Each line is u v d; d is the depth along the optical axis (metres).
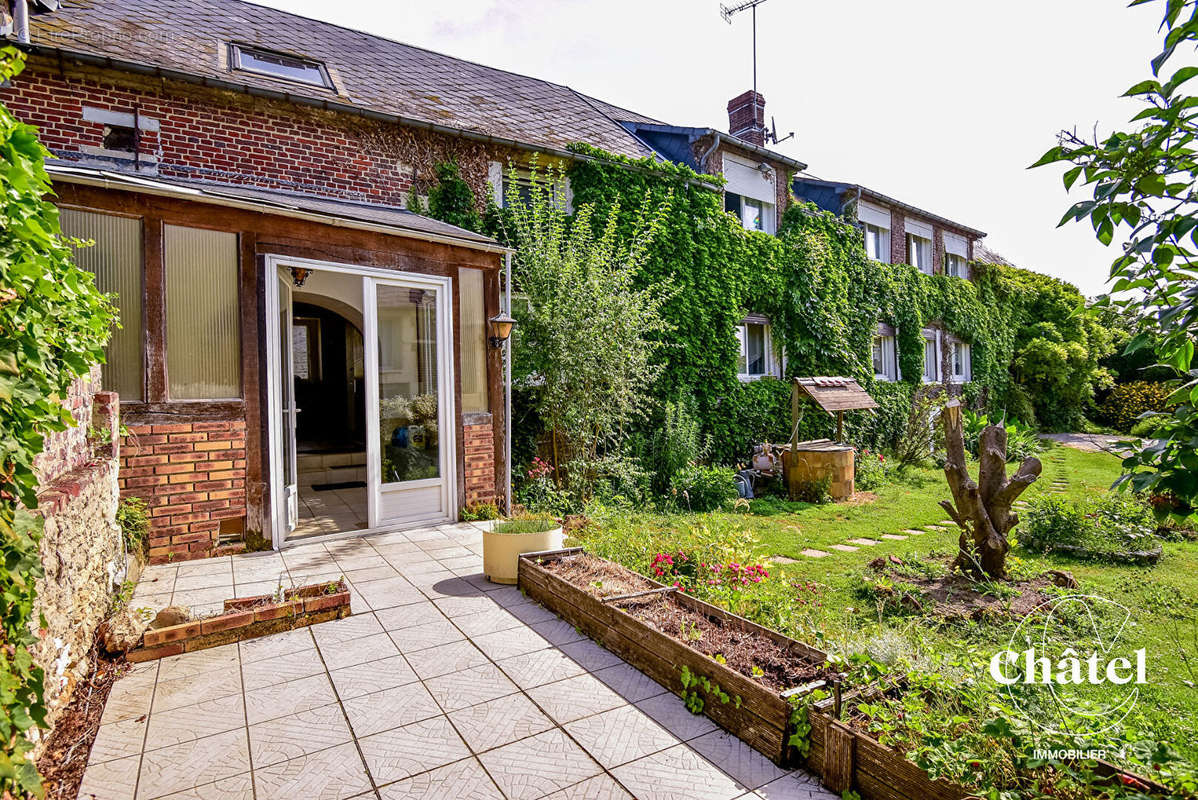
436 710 3.13
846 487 10.59
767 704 2.78
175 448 5.31
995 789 2.03
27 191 1.95
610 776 2.62
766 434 12.55
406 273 6.61
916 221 17.36
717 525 6.71
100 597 3.79
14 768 1.65
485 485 7.24
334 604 4.25
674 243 10.87
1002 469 5.97
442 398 6.91
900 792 2.31
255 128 7.62
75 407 3.70
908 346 16.56
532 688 3.36
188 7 9.38
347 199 8.19
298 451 10.00
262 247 5.72
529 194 9.53
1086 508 7.86
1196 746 2.92
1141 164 1.59
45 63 6.52
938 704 2.66
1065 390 21.39
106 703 3.16
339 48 10.47
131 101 6.96
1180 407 1.61
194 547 5.41
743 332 12.80
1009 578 5.73
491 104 10.80
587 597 4.04
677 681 3.29
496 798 2.48
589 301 8.34
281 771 2.64
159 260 5.25
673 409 10.27
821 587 5.50
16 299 2.09
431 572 5.25
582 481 8.50
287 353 6.42
